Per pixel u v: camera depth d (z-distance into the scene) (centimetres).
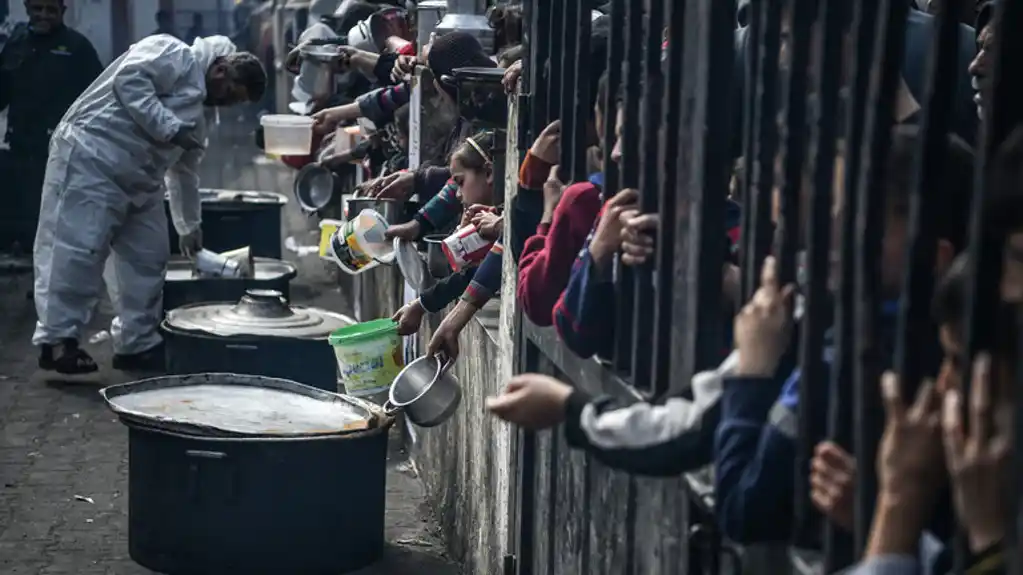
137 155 892
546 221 411
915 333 203
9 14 2066
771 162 263
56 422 823
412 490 704
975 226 177
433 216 602
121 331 938
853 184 224
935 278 204
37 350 1008
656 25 322
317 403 598
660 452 263
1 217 1309
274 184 2041
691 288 288
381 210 661
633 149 343
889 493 193
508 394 291
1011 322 173
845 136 227
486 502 534
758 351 242
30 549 611
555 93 439
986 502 175
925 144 204
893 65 215
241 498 538
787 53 253
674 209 305
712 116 280
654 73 323
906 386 202
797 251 250
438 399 520
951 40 204
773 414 236
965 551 184
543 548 440
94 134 885
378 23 866
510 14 635
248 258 969
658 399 307
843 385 223
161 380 601
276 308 775
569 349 369
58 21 1262
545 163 434
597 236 338
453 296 548
